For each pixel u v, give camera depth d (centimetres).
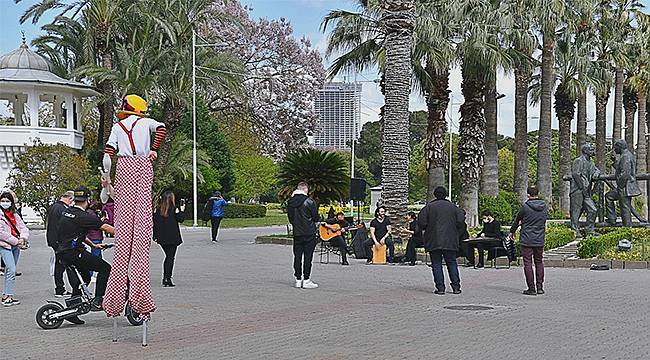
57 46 4900
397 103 2342
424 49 3036
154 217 1542
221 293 1423
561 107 4616
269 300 1324
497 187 3762
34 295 1416
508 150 8338
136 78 4303
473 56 3177
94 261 1065
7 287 1290
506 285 1534
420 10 3053
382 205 2200
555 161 8406
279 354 860
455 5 3133
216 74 4691
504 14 3431
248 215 5791
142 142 933
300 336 972
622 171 2670
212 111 5981
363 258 2245
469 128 3359
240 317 1135
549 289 1459
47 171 3962
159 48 4475
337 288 1498
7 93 4678
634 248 2144
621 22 4738
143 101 952
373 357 837
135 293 916
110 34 4412
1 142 4509
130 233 923
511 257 1956
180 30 4459
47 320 1045
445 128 3241
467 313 1158
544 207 1397
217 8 5641
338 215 2462
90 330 1034
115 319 955
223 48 5731
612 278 1648
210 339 958
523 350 870
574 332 987
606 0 4653
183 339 960
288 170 2831
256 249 2630
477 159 3362
